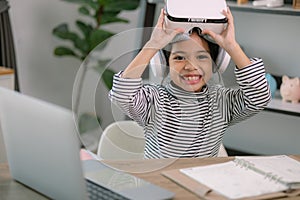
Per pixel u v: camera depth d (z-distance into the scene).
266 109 3.27
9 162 1.75
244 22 3.75
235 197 1.56
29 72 4.43
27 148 1.62
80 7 4.29
